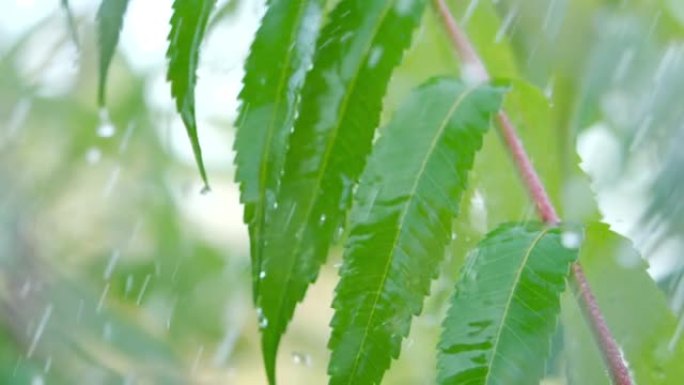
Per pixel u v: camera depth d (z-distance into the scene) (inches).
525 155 24.6
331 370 23.0
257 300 22.8
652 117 35.2
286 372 44.3
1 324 35.6
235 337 41.5
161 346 37.8
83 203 40.9
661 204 36.7
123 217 41.0
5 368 34.8
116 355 36.9
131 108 40.1
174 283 41.0
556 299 22.9
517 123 26.1
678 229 36.6
